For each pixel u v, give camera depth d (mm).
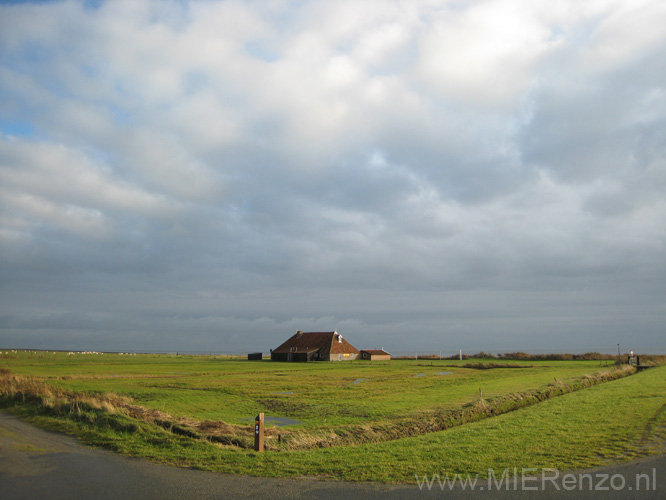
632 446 12227
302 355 119812
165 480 10312
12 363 82250
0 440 14883
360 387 45469
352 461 11898
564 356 100500
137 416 18641
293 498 8961
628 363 63312
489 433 15758
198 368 79875
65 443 14555
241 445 15328
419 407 29594
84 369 69250
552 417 18672
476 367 81062
